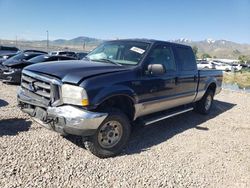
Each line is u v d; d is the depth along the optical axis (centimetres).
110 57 546
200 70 697
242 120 766
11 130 501
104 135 432
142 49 528
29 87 453
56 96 411
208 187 388
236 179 420
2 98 763
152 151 484
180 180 396
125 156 453
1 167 370
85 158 427
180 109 653
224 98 1124
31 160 397
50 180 357
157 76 524
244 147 553
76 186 351
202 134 607
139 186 369
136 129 598
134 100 472
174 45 607
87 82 402
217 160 477
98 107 423
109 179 377
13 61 1088
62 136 491
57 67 445
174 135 581
